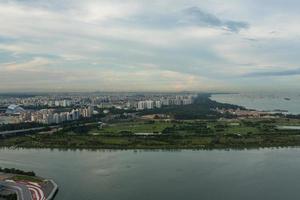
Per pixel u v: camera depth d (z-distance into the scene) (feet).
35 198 655.35
